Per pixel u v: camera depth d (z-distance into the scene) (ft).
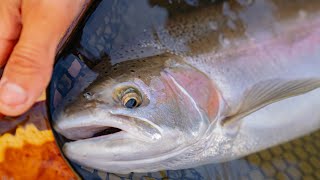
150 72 0.99
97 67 0.98
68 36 0.92
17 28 0.86
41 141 0.83
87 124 0.90
